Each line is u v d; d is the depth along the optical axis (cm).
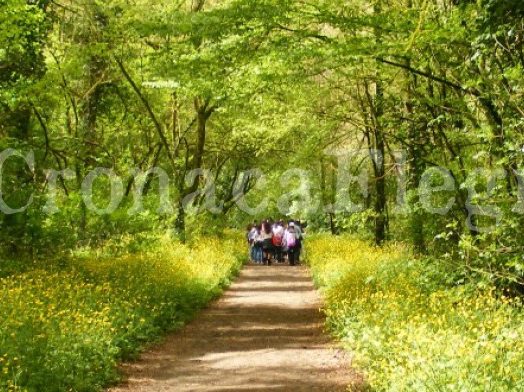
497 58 1266
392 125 2095
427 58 1370
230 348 1333
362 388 947
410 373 789
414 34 1144
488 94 1246
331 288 1948
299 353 1266
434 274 1472
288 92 2264
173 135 3538
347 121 2373
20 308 1071
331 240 3856
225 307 1955
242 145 3878
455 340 871
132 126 3091
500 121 1314
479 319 1082
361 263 2103
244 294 2309
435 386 735
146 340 1319
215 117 3644
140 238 2216
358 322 1262
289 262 3759
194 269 2219
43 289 1330
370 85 2370
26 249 1916
